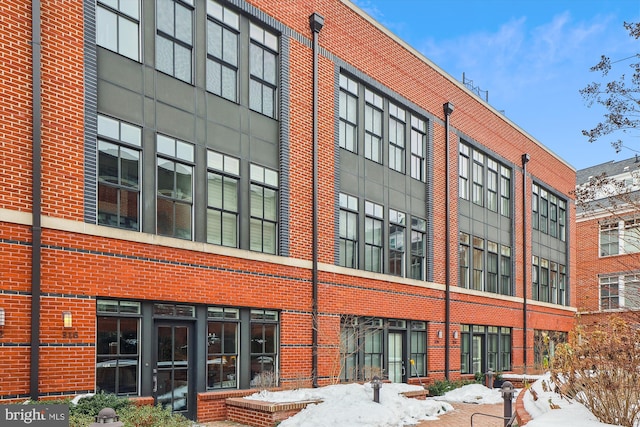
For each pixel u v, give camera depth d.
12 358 9.47
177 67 12.88
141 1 12.24
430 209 20.86
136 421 8.95
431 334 20.19
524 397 9.10
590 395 6.50
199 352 12.52
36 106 10.12
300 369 14.71
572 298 32.97
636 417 6.28
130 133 11.77
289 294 14.70
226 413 12.67
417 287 19.66
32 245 9.88
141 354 11.48
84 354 10.39
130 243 11.37
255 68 14.77
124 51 11.88
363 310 17.08
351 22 17.81
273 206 14.85
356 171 17.75
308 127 15.91
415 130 20.86
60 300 10.20
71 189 10.56
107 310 11.01
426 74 21.33
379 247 18.50
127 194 11.59
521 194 27.92
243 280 13.54
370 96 18.77
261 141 14.63
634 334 6.89
